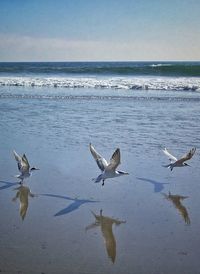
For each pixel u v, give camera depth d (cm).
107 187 1220
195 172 1347
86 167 1401
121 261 808
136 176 1313
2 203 1103
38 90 3772
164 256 823
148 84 3953
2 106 2758
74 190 1194
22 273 762
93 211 1049
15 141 1766
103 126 2069
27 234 917
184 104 2814
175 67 5566
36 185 1238
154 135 1864
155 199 1127
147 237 905
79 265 792
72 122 2178
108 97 3181
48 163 1448
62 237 905
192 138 1798
